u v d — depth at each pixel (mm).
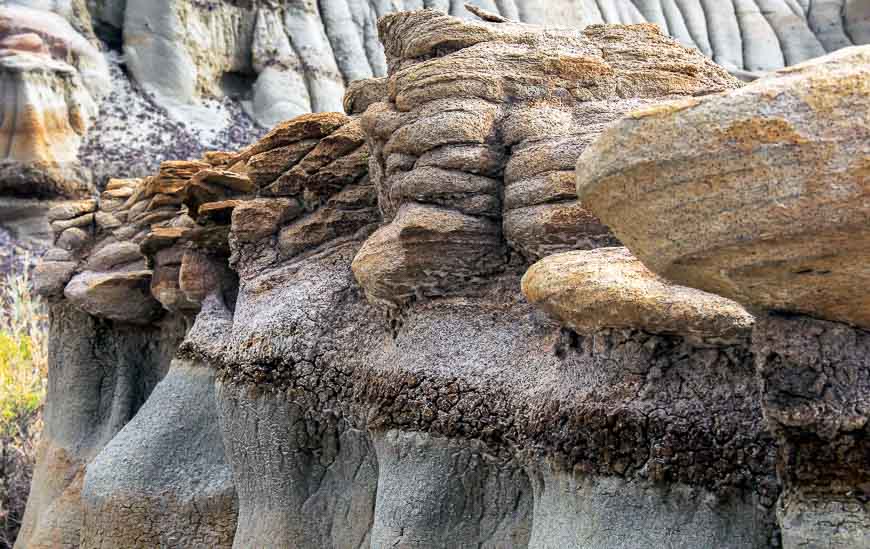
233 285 6617
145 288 7973
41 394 12789
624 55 4859
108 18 20500
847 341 2633
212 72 20641
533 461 3865
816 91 2121
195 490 5930
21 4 19266
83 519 6152
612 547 3408
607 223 2555
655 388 3461
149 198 8242
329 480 5277
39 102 17922
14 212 17703
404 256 4535
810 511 2631
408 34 5184
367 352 5121
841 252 2291
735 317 3199
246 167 6289
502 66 4684
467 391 4305
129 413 8281
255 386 5398
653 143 2285
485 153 4520
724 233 2311
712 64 4977
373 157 5227
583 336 3781
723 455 3275
